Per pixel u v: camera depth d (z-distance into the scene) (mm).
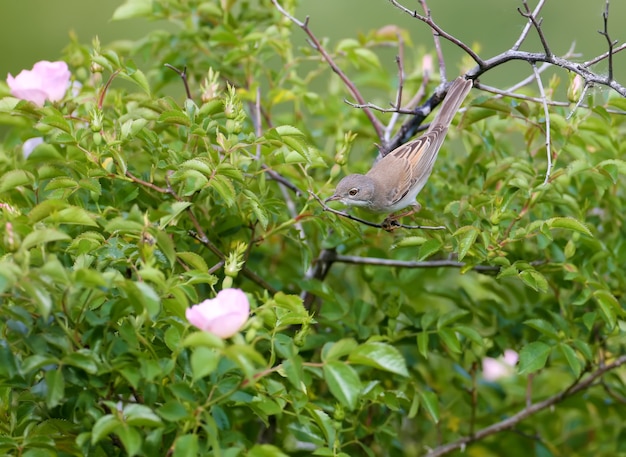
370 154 12461
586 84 8109
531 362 9094
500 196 9523
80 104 9867
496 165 10242
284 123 11914
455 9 20125
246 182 8930
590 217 11055
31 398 7258
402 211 10250
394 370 6551
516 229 9234
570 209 10102
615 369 11453
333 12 20672
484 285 10922
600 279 10016
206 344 5992
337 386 6551
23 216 7094
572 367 9055
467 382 11008
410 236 9375
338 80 12984
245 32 11547
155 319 7051
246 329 6988
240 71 12086
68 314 6426
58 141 8445
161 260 8078
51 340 6438
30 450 6836
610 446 11555
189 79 12086
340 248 11117
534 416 11641
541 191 9297
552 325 10016
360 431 9562
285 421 9227
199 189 8172
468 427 11469
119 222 6887
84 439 6188
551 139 10188
